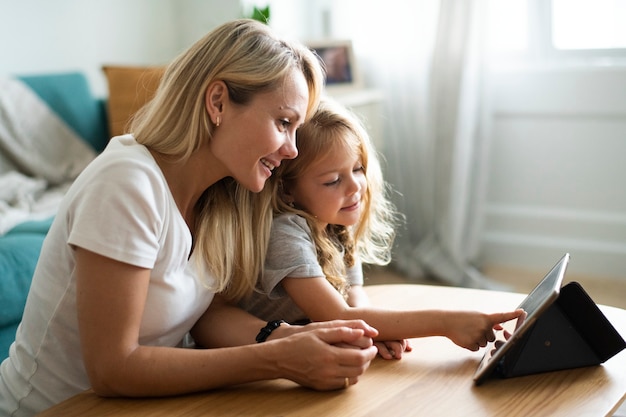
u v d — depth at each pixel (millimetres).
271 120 1082
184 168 1126
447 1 3068
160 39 3760
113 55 3549
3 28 3094
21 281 1760
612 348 1104
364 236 1503
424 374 1109
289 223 1282
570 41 3170
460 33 3070
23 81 2963
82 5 3385
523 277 3217
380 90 3441
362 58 3547
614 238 3127
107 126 3191
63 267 1106
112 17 3514
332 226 1426
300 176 1306
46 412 1016
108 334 1016
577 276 3188
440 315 1170
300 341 1035
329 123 1297
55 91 3037
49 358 1170
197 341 1277
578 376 1094
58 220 1106
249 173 1108
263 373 1045
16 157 2811
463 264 3215
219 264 1186
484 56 3084
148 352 1034
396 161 3428
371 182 1418
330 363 1024
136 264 1015
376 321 1189
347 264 1447
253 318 1244
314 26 3732
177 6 3797
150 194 1045
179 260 1116
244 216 1226
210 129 1094
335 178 1301
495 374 1102
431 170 3266
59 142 2941
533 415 970
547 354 1102
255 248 1251
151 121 1105
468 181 3193
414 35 3297
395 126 3424
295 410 996
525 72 3166
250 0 3508
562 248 3234
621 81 2994
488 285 3117
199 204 1217
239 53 1070
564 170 3184
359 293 1417
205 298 1198
